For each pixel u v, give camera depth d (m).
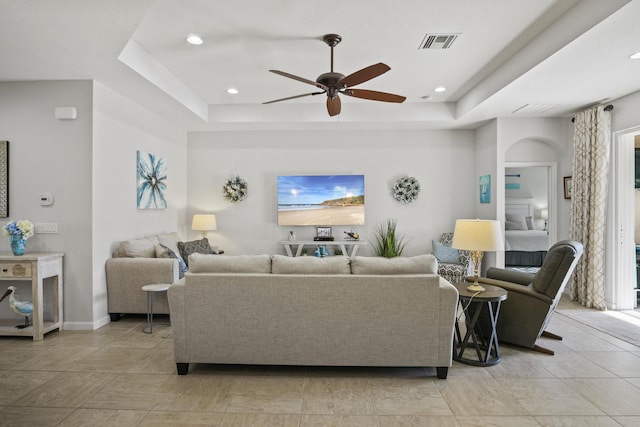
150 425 2.18
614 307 4.64
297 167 6.43
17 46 3.04
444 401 2.46
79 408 2.36
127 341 3.55
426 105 5.65
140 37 3.44
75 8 2.47
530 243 7.09
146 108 4.95
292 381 2.74
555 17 3.09
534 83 3.96
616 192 4.60
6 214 3.90
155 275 4.12
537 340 3.61
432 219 6.37
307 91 5.08
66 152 3.88
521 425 2.19
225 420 2.24
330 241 6.10
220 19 3.10
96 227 3.96
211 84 4.79
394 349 2.75
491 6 2.90
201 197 6.48
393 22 3.15
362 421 2.23
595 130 4.68
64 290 3.90
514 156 5.82
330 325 2.75
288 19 3.10
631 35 2.86
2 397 2.50
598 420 2.25
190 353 2.80
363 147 6.39
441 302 2.71
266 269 2.88
